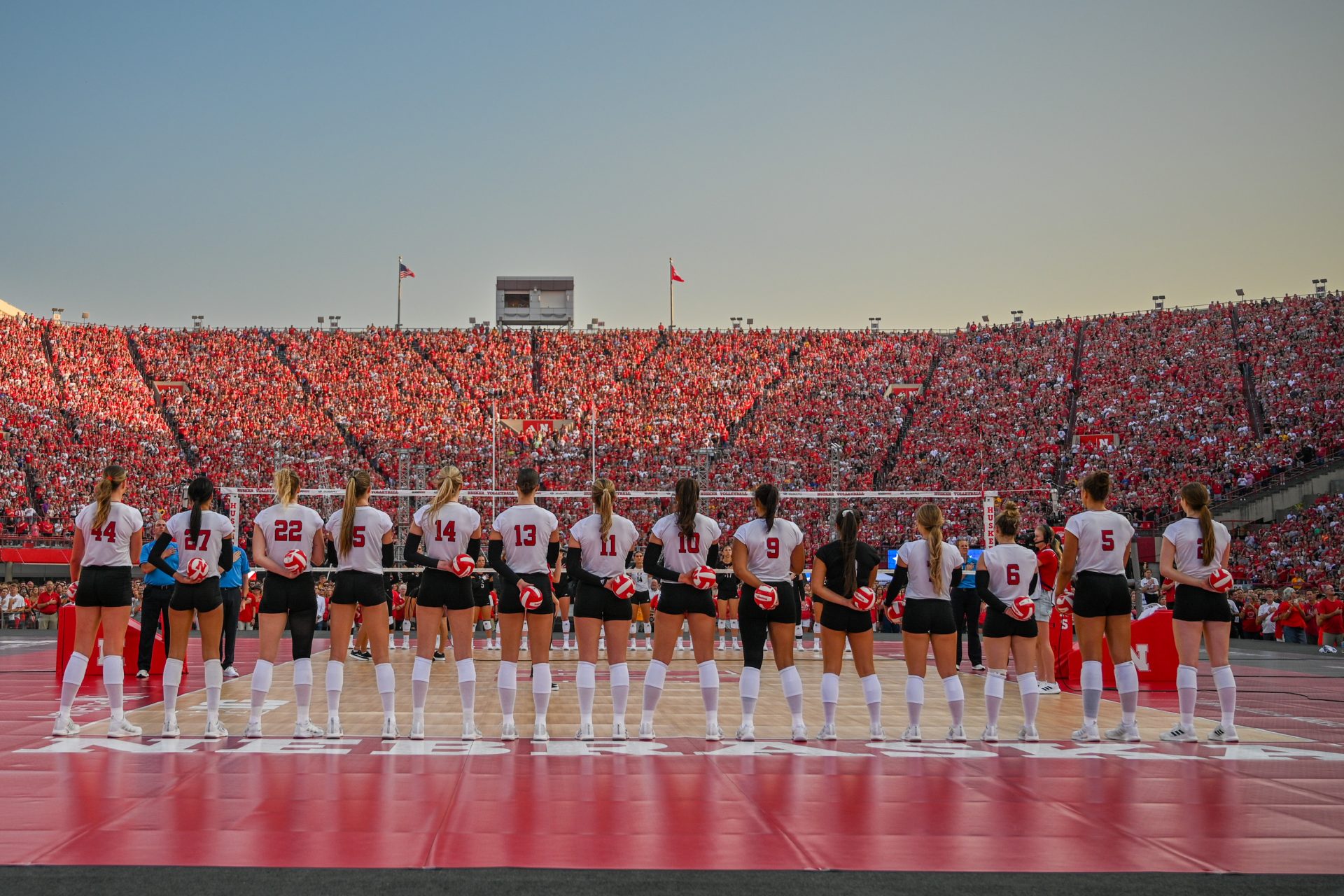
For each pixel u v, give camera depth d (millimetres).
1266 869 4645
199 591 8078
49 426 41312
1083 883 4438
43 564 34062
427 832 5141
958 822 5469
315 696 11508
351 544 8156
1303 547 31016
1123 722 8430
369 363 49250
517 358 50094
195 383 46938
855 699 11648
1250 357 41906
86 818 5379
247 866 4539
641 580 20906
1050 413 42938
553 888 4289
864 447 42625
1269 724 9547
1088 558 8445
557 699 11430
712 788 6270
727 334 52156
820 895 4254
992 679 8430
